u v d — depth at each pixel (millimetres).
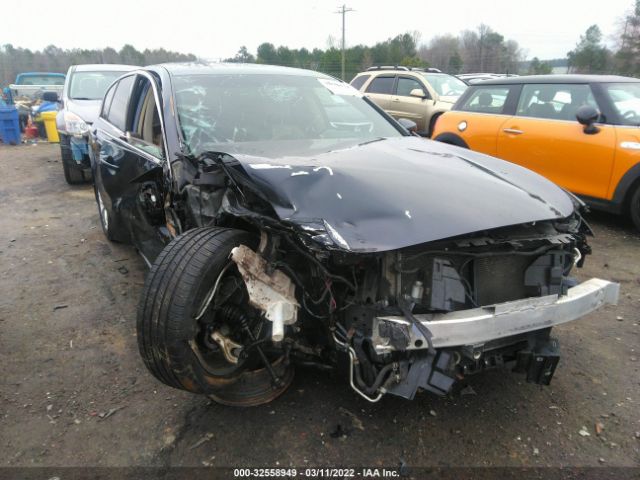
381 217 2217
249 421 2619
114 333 3514
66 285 4289
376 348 2180
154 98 3658
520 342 2512
